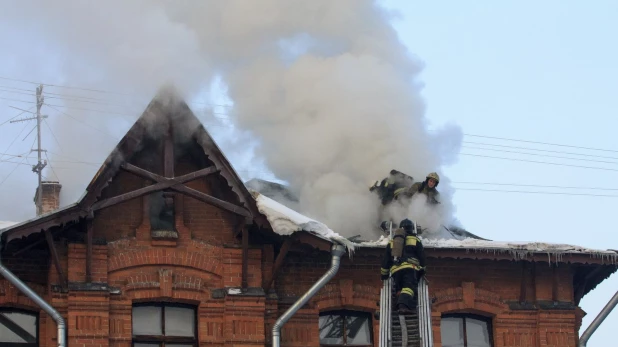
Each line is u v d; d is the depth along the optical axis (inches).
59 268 1111.0
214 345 1149.1
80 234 1133.1
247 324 1153.4
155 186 1125.7
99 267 1129.4
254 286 1165.1
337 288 1219.2
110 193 1148.5
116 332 1122.7
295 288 1205.1
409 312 1058.7
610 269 1263.5
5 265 1134.4
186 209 1175.0
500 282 1268.5
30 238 1125.1
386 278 1080.8
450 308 1248.2
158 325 1152.2
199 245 1166.3
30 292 1093.1
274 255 1187.9
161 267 1152.2
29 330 1138.7
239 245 1175.0
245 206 1140.5
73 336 1103.6
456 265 1261.1
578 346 1251.2
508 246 1232.2
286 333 1194.0
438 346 1230.9
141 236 1151.6
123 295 1133.1
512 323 1261.1
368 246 1194.6
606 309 1248.2
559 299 1267.2
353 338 1224.8
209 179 1180.5
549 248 1239.5
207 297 1157.7
